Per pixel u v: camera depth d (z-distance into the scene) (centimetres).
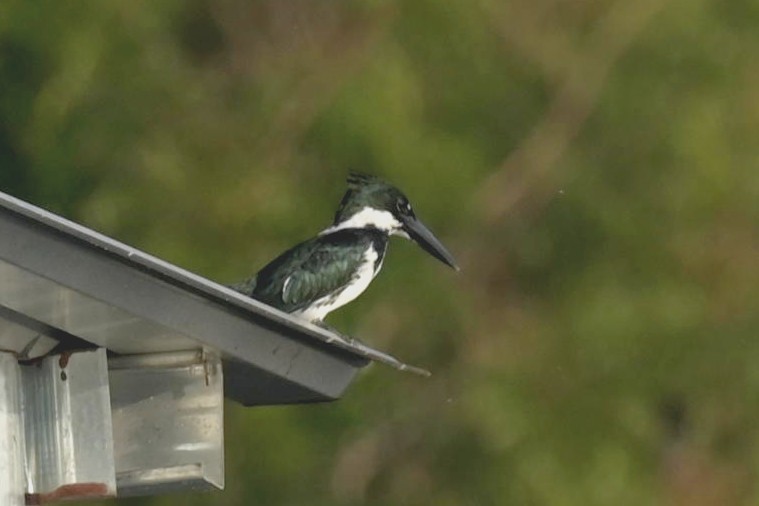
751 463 1393
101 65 1322
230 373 698
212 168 1314
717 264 1405
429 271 1366
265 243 1295
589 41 1430
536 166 1407
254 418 1312
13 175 1336
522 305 1395
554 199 1408
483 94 1395
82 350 664
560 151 1415
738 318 1402
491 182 1398
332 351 680
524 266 1396
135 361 679
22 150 1335
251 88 1345
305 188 1312
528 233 1402
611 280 1400
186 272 629
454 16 1381
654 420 1371
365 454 1345
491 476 1342
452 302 1367
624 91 1423
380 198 927
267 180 1307
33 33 1322
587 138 1422
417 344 1367
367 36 1360
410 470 1349
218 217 1295
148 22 1334
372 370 1355
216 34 1374
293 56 1353
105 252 619
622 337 1379
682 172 1410
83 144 1317
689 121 1410
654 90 1423
